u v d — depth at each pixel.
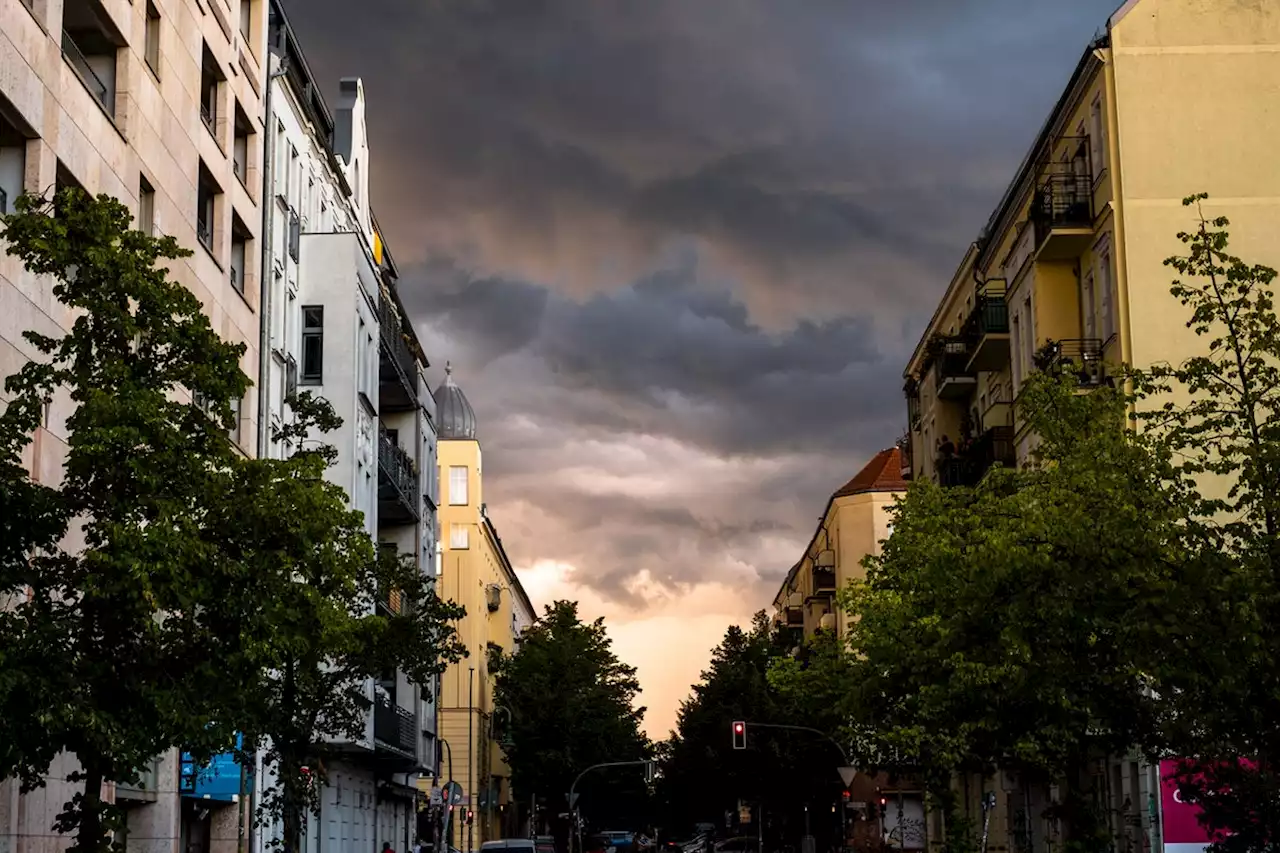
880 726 40.25
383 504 59.88
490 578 118.12
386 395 62.56
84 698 17.02
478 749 107.44
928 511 37.88
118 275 18.61
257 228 41.34
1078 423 25.78
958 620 23.44
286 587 19.47
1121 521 21.27
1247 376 22.11
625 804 121.69
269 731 28.00
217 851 38.03
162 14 33.00
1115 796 41.12
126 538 17.55
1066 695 22.75
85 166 27.84
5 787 24.16
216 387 19.23
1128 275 40.12
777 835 91.50
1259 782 20.06
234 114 39.59
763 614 117.88
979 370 56.41
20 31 24.72
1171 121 40.88
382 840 62.50
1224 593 19.95
